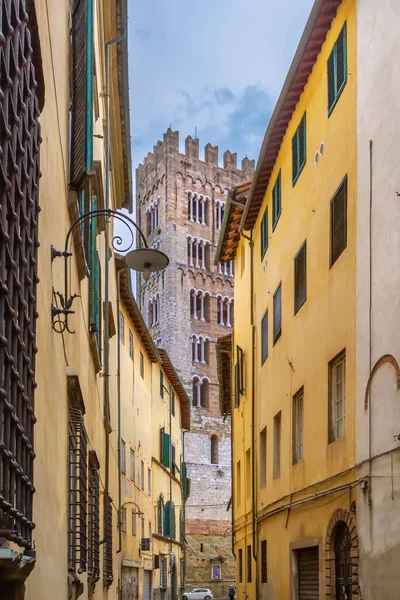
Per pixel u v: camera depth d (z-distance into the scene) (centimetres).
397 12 1181
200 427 8494
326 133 1582
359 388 1304
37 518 710
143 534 3494
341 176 1462
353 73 1405
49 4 807
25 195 588
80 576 1170
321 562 1495
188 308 8981
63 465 955
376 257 1245
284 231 1983
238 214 2697
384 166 1220
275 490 2002
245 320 2773
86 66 1099
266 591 2111
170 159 9331
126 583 2872
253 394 2436
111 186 2294
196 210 9394
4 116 461
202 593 6838
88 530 1359
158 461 4150
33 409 655
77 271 1170
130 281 2806
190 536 7869
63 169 977
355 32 1396
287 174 1964
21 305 573
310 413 1630
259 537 2262
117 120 2216
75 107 1081
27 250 610
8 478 504
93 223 1416
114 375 2427
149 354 3872
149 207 9706
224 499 8262
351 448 1334
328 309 1520
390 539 1123
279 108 1875
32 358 646
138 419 3397
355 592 1270
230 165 9762
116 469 2400
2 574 458
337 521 1396
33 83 612
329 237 1529
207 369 8888
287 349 1900
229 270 9419
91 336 1424
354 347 1342
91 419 1497
